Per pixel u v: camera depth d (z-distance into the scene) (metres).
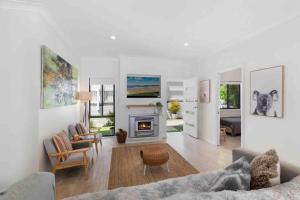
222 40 3.88
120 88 5.36
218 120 4.73
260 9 2.51
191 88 5.79
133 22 2.99
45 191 1.44
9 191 1.32
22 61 2.31
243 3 2.36
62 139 2.85
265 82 3.15
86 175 2.75
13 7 2.26
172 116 9.75
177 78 6.16
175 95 9.75
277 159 1.37
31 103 2.38
